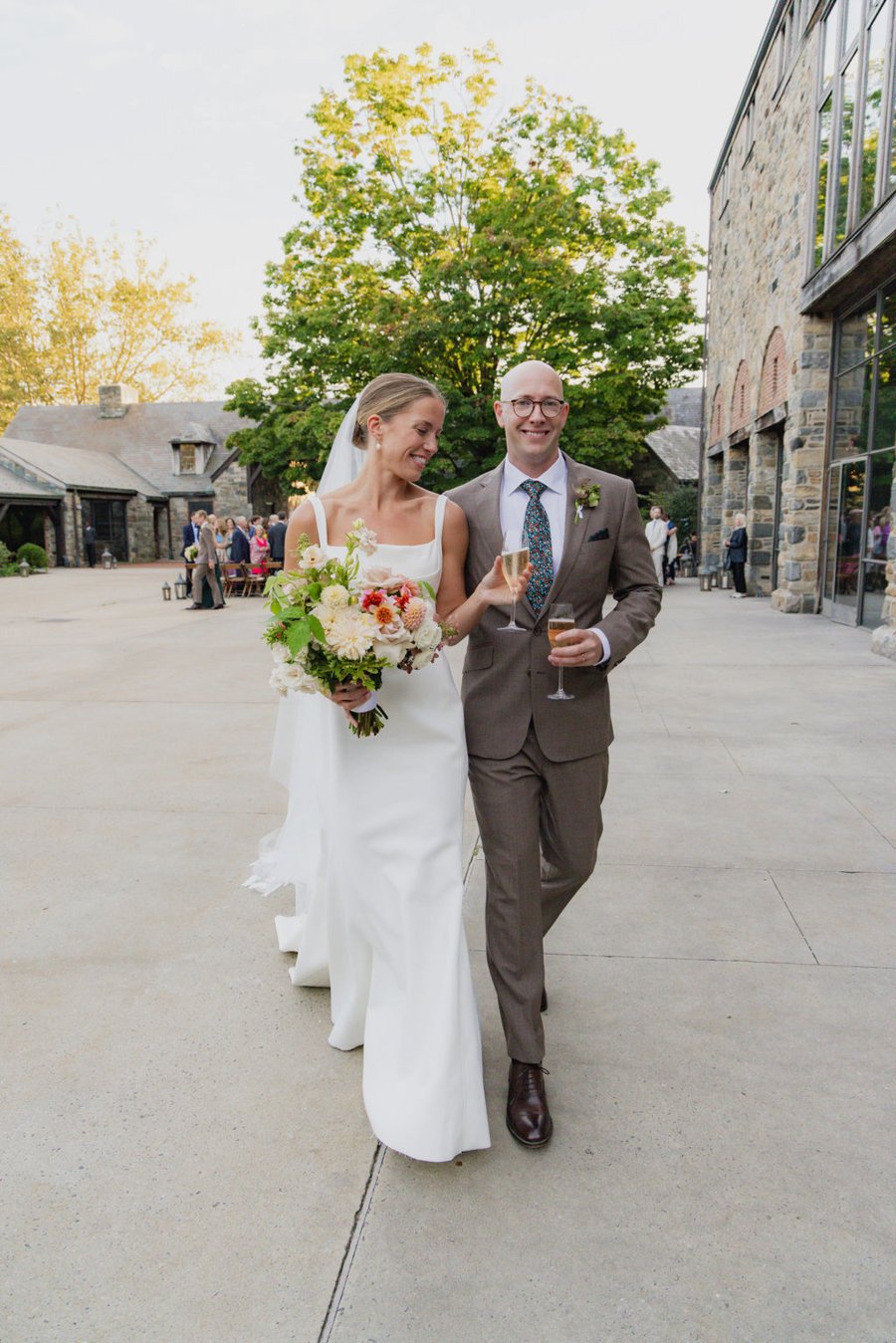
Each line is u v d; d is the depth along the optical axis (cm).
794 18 1349
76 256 4466
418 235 2050
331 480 275
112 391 4316
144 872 395
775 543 1714
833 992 290
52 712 734
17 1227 194
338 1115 231
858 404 1184
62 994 293
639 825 448
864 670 862
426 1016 212
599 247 2048
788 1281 178
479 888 374
